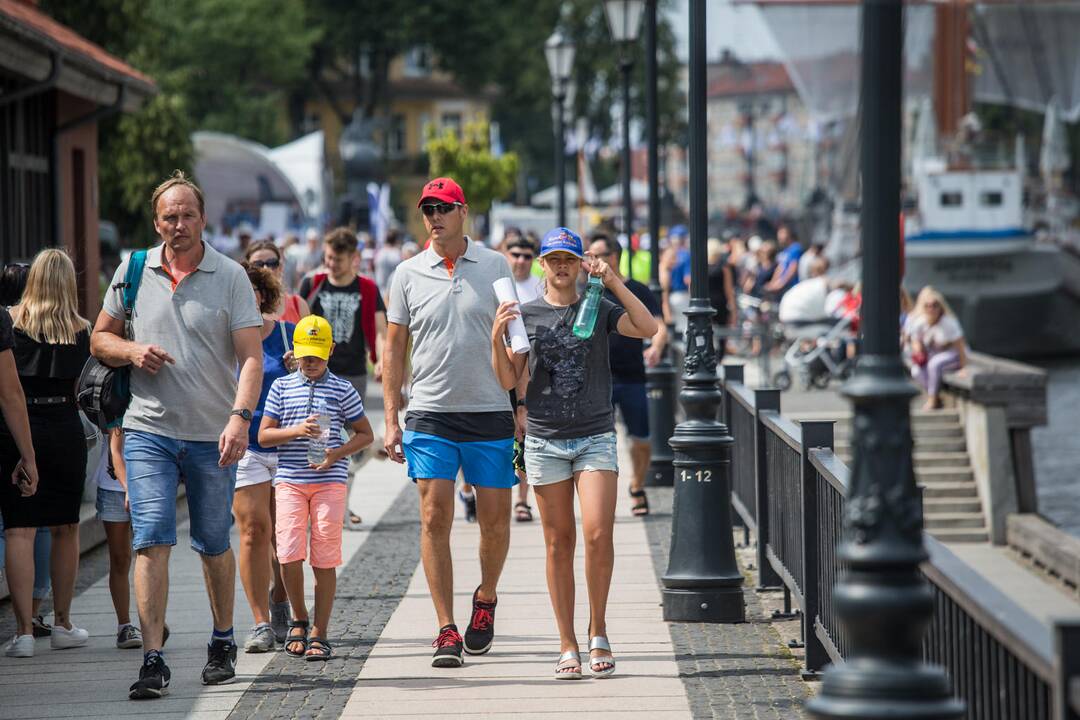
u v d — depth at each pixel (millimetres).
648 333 19266
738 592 23109
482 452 20266
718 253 66500
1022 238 117750
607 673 19500
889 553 10297
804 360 68812
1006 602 10953
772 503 24609
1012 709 10594
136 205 84812
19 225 47219
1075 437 80062
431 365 20156
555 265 19344
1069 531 55594
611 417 19484
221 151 112312
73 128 51156
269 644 21094
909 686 10250
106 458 21484
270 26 171625
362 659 20625
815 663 19312
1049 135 128625
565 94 68500
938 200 118625
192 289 18719
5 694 18875
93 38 64875
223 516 19031
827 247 130750
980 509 51281
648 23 39406
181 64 167000
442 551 20156
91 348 18703
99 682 19469
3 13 36562
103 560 29172
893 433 10375
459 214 20156
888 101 10320
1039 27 120438
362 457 33188
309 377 20641
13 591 21078
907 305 73562
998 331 120250
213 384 18781
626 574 27234
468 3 193125
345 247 27766
